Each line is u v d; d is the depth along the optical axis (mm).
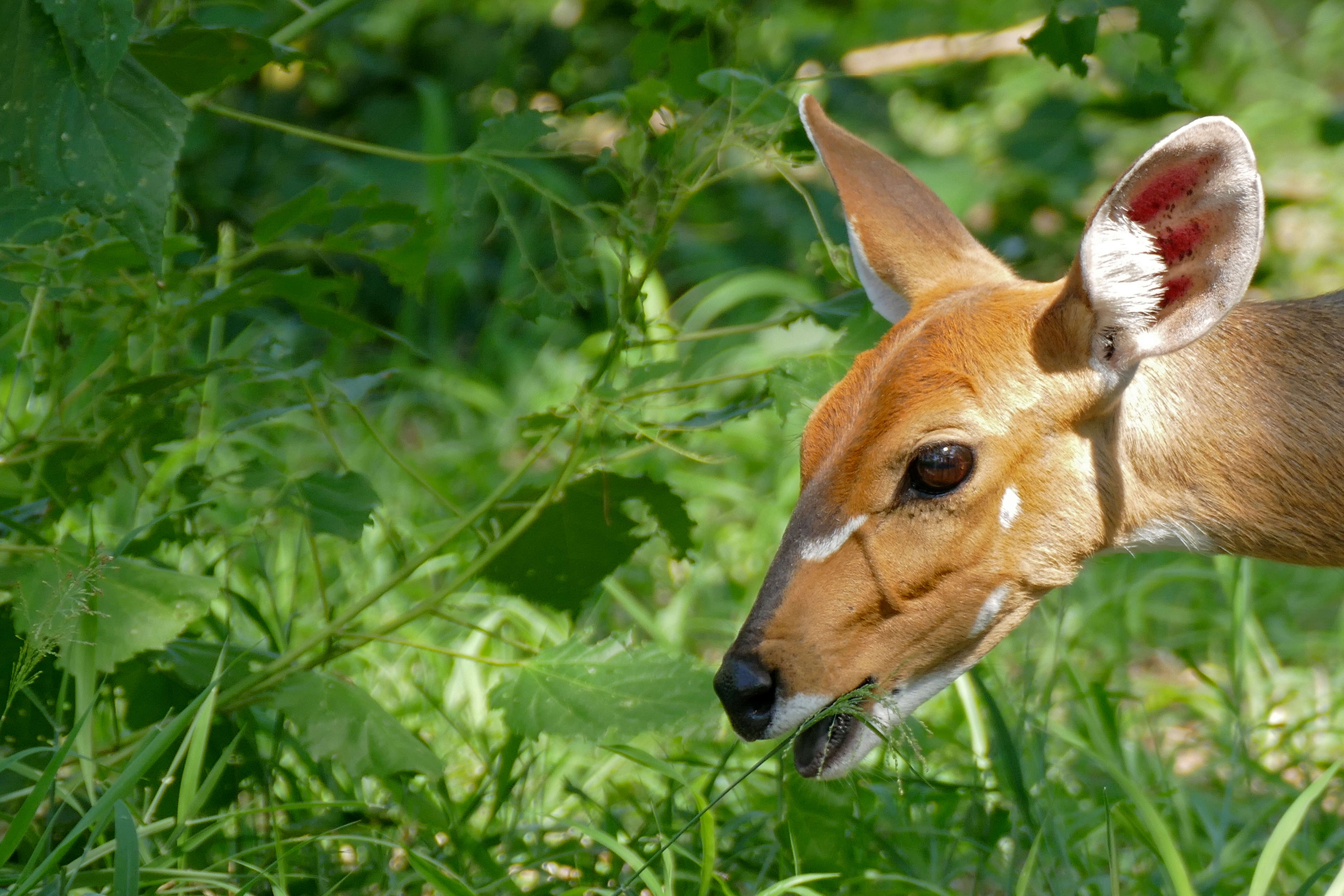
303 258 14211
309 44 14703
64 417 8039
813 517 6602
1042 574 6691
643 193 7129
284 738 7895
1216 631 10781
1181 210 6277
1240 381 6898
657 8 7793
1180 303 6340
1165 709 10258
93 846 6172
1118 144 16422
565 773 8711
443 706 9039
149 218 6086
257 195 14156
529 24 15156
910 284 7418
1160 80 8023
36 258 7441
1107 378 6516
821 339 13672
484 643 9656
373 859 7383
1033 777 8109
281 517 10352
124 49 5859
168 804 7320
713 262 15344
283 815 7699
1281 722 9648
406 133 14547
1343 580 11586
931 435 6457
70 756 7125
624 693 7258
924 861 7637
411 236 7980
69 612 6441
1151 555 11922
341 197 7676
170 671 7605
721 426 7484
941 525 6523
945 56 13891
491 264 15375
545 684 7363
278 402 8883
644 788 8656
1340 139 14234
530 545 7762
